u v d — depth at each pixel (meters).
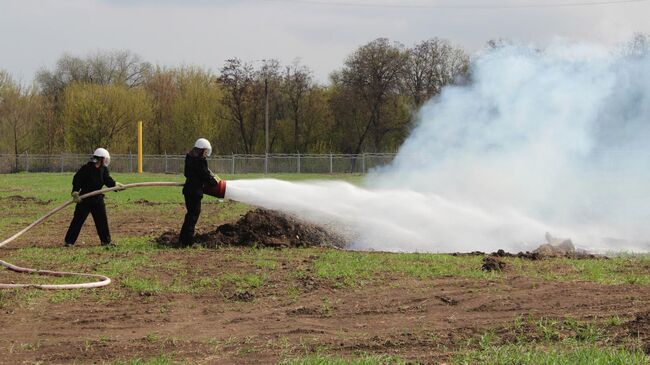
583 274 12.36
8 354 8.27
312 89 77.62
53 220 22.58
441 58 68.31
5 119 75.75
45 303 10.67
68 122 74.12
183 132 77.25
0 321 9.70
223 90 77.12
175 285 11.85
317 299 10.80
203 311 10.28
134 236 18.59
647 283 11.28
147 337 8.85
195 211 16.06
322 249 15.70
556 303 9.98
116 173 63.78
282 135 78.38
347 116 74.06
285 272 12.73
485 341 8.30
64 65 89.12
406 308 10.09
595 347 7.76
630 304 9.74
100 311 10.28
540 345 8.07
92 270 13.19
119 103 73.88
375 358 7.64
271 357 8.01
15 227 20.81
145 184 16.34
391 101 70.56
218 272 12.82
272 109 78.44
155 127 78.44
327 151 76.31
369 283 11.76
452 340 8.43
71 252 15.28
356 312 9.98
